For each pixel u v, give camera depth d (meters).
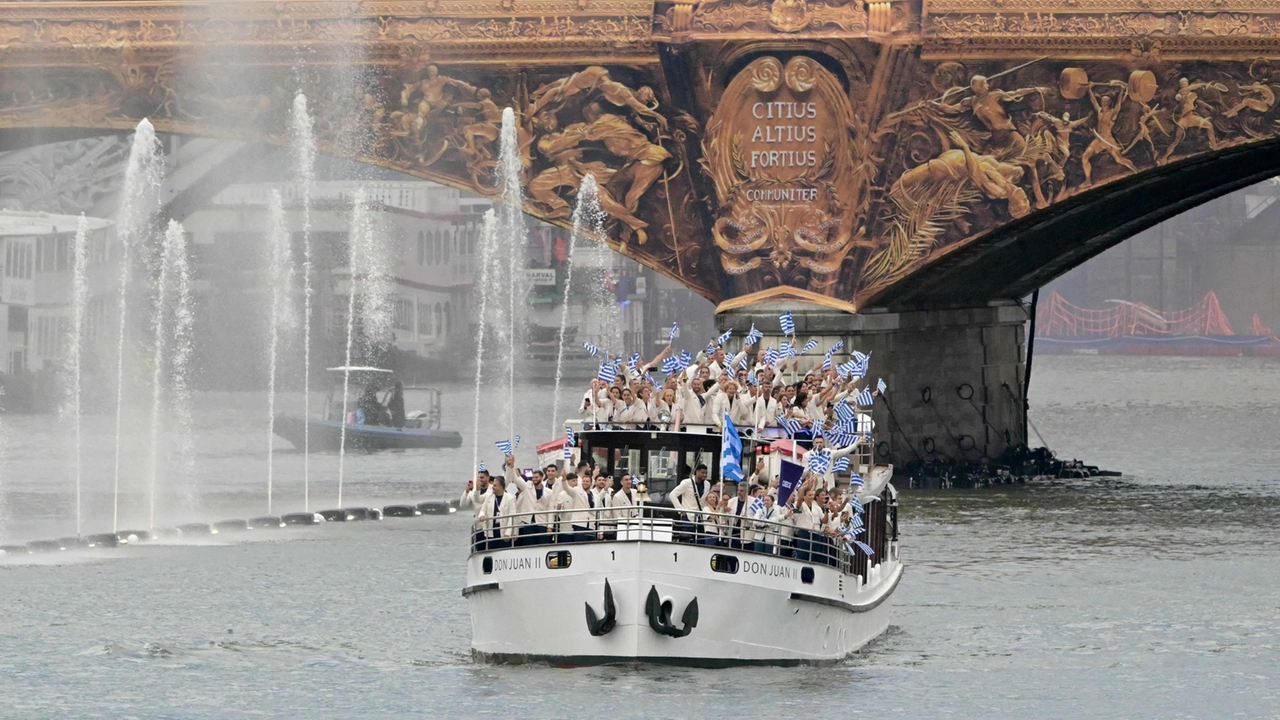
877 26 180.50
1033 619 120.50
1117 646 112.50
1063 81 181.00
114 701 97.81
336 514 168.00
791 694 96.19
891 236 185.50
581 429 103.06
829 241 186.00
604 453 102.06
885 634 115.69
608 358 105.56
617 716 91.00
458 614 120.19
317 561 141.75
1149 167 181.50
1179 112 180.38
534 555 96.81
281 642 111.56
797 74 183.75
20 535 155.62
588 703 93.12
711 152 186.88
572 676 97.31
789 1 181.75
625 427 102.12
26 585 130.62
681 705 93.00
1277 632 116.56
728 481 101.19
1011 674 104.19
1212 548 150.50
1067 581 134.50
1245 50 178.25
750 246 186.88
